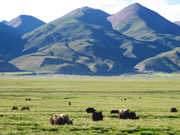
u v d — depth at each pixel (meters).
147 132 37.28
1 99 113.12
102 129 38.88
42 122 44.09
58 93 153.12
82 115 55.12
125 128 39.22
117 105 84.75
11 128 38.41
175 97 134.25
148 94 154.12
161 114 57.75
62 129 38.00
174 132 38.12
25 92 156.00
